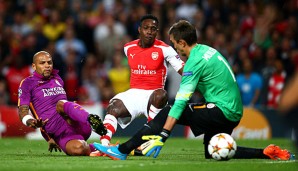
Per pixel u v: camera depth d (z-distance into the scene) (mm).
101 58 70312
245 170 25625
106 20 71312
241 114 29297
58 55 64312
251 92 60500
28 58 66625
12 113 55406
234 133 55500
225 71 28891
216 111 28609
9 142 47125
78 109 31703
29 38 67875
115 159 29484
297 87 18000
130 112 33969
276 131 55281
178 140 51375
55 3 75500
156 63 34406
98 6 75688
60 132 33031
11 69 63531
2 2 75312
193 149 40219
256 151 29641
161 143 28000
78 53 68688
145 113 34344
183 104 28125
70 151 32719
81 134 33688
